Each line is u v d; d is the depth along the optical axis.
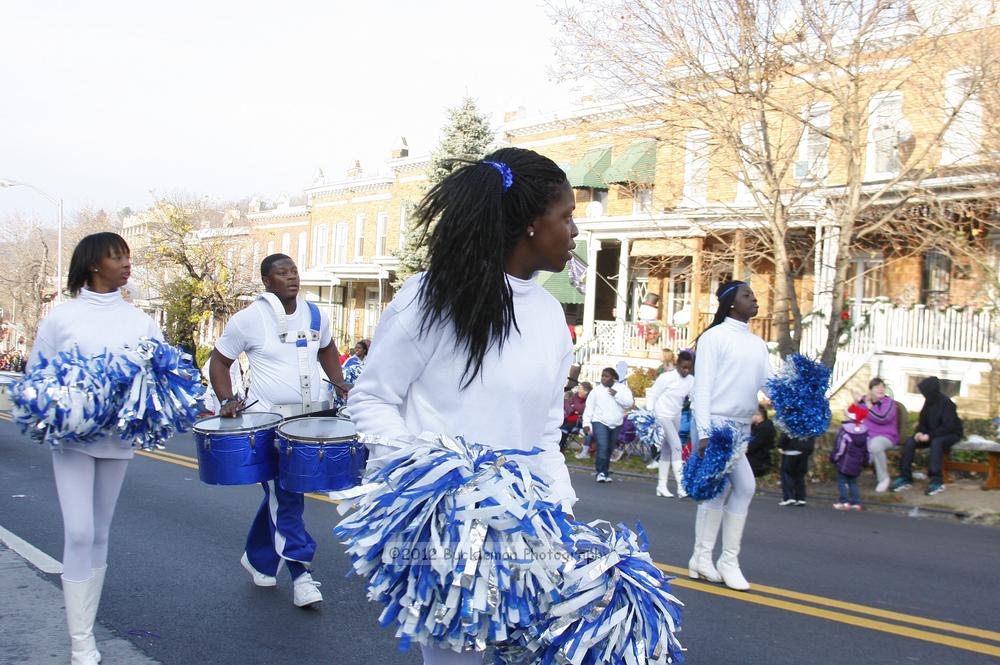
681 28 12.24
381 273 35.12
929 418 11.33
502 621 2.10
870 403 11.48
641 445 14.09
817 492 11.30
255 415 4.81
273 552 5.39
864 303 19.00
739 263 17.53
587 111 15.65
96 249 4.15
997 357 15.90
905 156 13.27
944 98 12.21
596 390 12.21
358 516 2.22
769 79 12.28
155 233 36.94
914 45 11.98
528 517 2.13
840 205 13.70
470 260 2.23
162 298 36.91
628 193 16.70
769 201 13.06
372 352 2.35
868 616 5.32
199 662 4.20
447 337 2.28
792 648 4.68
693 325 20.44
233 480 4.44
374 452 2.31
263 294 5.18
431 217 2.34
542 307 2.42
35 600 5.00
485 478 2.15
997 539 8.44
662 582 2.38
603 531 2.48
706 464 5.53
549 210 2.33
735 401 5.65
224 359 5.10
